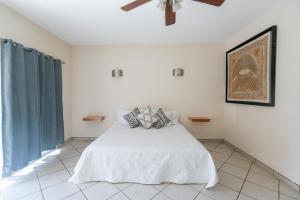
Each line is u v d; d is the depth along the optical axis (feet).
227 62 11.32
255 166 8.21
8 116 6.60
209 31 9.86
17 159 7.14
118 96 12.33
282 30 6.77
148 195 5.91
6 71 6.57
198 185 6.49
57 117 10.36
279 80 6.95
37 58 8.22
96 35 10.40
